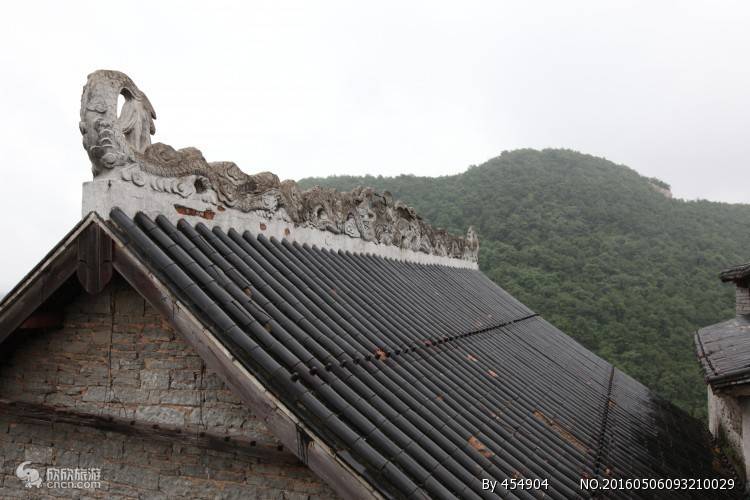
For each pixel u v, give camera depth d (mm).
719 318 29359
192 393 4863
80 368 5297
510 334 10906
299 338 4988
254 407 4039
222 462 4766
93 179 4551
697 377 23484
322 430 3936
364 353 5668
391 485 3855
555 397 8328
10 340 5285
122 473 5141
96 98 4480
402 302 8523
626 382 12594
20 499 5570
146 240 4414
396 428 4504
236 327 4234
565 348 12914
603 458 6844
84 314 5305
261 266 5941
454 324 9109
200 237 5336
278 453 4492
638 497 6188
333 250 8578
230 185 6129
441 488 4082
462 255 15711
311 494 4461
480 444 5297
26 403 5430
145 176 4848
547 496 5035
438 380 6301
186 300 4238
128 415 5070
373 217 9906
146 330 5082
